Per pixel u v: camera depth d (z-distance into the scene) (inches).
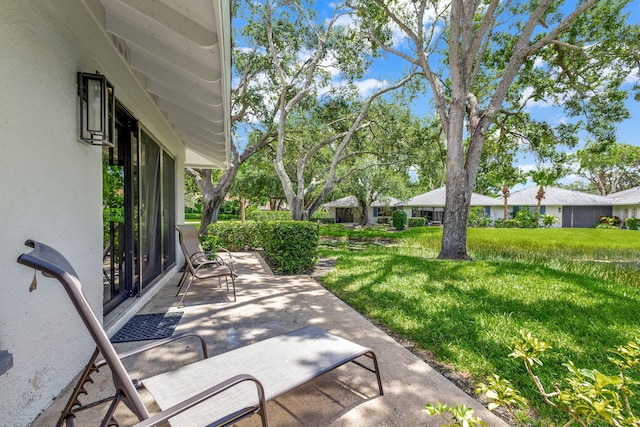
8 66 67.5
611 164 1128.8
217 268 187.9
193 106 154.2
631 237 626.8
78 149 97.3
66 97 90.4
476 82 451.5
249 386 68.2
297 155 580.7
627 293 187.8
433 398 85.6
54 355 82.5
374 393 87.4
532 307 159.3
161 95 157.0
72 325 91.4
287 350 85.2
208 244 354.9
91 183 106.4
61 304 85.8
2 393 64.4
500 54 412.8
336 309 160.2
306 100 498.0
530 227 983.6
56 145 85.2
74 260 94.3
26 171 73.0
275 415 77.8
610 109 390.6
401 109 537.0
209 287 207.0
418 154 558.6
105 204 133.8
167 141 232.7
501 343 118.9
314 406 81.4
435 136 542.0
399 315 149.7
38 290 76.2
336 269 268.1
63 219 88.5
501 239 583.2
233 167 502.6
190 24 78.7
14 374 67.9
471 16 333.7
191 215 1315.2
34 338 74.8
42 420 74.4
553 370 100.3
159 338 122.9
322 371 74.6
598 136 413.4
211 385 68.3
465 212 335.6
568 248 478.3
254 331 130.4
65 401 82.0
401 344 122.3
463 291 189.8
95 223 109.1
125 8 91.0
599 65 375.2
